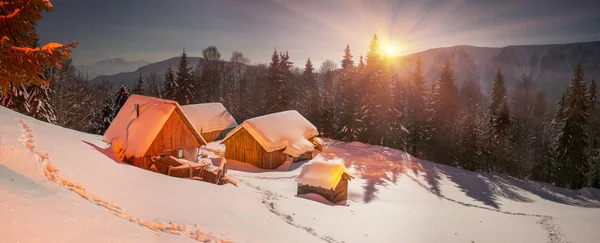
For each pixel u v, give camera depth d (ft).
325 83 289.74
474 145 191.83
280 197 80.33
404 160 166.50
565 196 151.02
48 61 35.99
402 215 94.79
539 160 213.25
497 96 236.84
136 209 40.40
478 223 92.99
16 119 63.52
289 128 141.38
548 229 88.58
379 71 188.85
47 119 139.74
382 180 134.10
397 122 196.95
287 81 252.01
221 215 48.78
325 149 170.30
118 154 72.18
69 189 36.17
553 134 218.79
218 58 319.06
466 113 222.89
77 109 204.23
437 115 208.23
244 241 41.14
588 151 191.93
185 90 238.68
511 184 158.30
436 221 92.02
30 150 43.80
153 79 322.34
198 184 62.39
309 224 66.33
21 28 36.45
